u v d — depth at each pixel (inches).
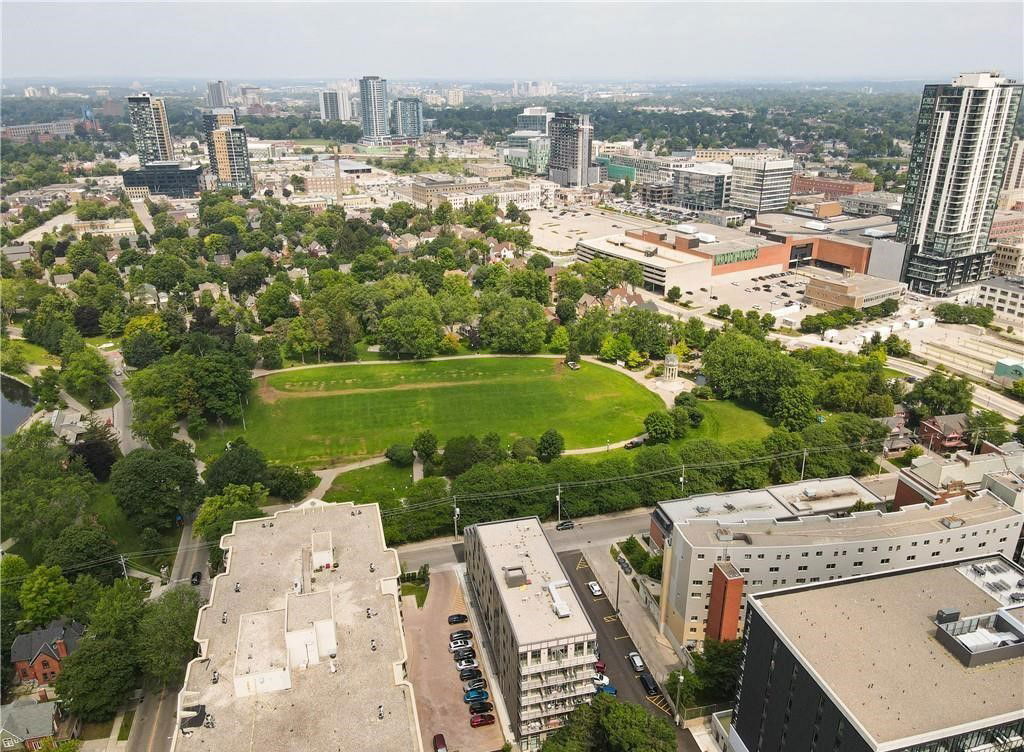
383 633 5944.9
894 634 5846.5
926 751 4894.2
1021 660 5595.5
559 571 7263.8
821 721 5290.4
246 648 5536.4
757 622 6156.5
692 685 6855.3
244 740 4980.3
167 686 7199.8
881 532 7682.1
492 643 7436.0
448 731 6752.0
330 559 6702.8
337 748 4926.2
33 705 6609.3
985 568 6727.4
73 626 7524.6
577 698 6540.4
